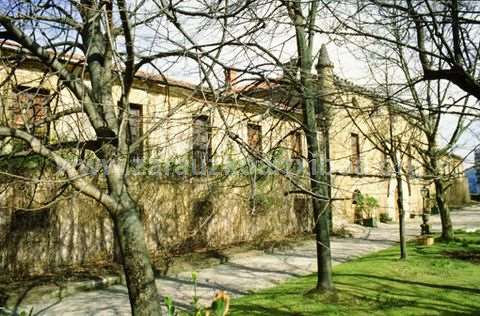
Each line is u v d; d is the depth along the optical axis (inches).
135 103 487.5
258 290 367.6
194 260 498.0
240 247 584.1
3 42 204.4
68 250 441.4
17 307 329.1
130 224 177.9
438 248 546.9
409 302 306.3
